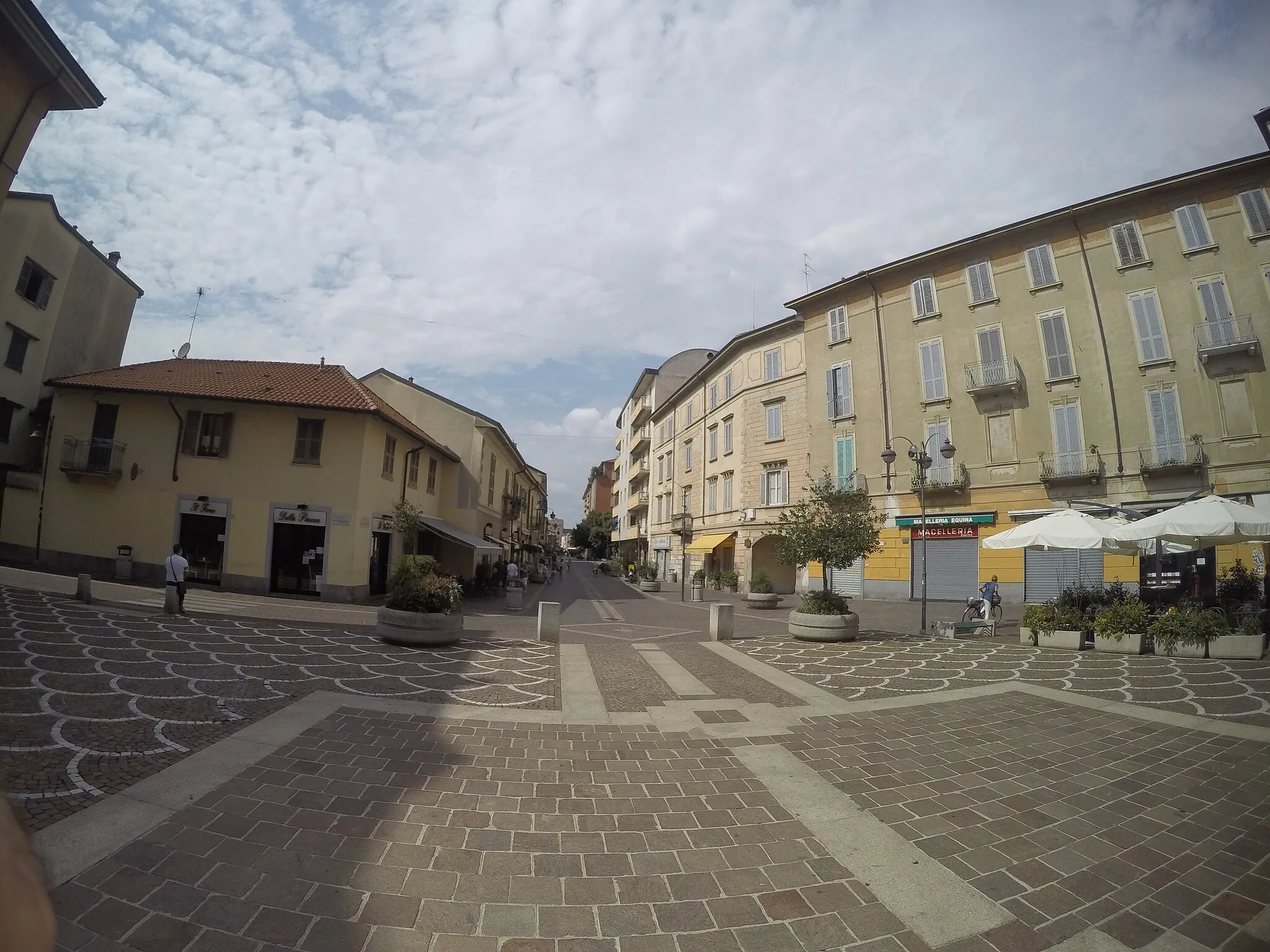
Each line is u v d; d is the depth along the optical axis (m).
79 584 13.35
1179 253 20.78
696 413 41.78
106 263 26.20
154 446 20.11
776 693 8.48
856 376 28.36
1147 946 3.12
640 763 5.55
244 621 13.09
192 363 23.72
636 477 57.94
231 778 4.66
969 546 24.41
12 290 22.17
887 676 9.76
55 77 8.16
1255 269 19.61
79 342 25.12
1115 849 4.08
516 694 7.96
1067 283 22.89
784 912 3.35
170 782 4.53
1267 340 19.22
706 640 14.45
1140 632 12.00
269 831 3.92
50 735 5.26
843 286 28.70
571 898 3.42
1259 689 8.62
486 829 4.14
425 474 25.80
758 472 32.97
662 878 3.65
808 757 5.83
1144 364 21.03
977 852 4.02
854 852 4.00
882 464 27.03
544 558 67.44
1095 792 5.02
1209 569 18.42
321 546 19.61
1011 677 9.67
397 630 11.27
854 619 13.89
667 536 47.66
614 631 16.05
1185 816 4.57
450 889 3.43
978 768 5.57
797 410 31.08
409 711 6.82
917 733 6.63
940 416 25.59
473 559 27.97
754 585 24.61
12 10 7.33
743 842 4.11
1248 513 11.41
